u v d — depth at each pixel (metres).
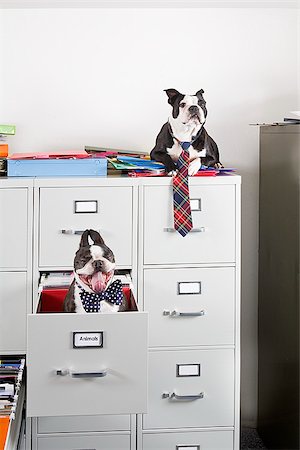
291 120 3.00
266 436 3.25
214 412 2.88
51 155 2.87
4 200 2.75
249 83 3.31
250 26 3.29
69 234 2.78
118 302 2.32
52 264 2.79
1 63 3.21
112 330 2.18
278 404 3.10
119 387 2.20
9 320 2.79
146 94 3.27
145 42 3.26
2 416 2.38
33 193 2.76
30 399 2.18
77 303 2.29
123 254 2.80
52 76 3.23
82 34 3.23
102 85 3.25
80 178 2.77
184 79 3.28
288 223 2.96
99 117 3.26
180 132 2.77
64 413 2.19
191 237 2.81
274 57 3.31
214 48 3.29
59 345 2.17
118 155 3.06
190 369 2.85
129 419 2.83
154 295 2.82
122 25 3.24
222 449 2.89
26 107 3.24
